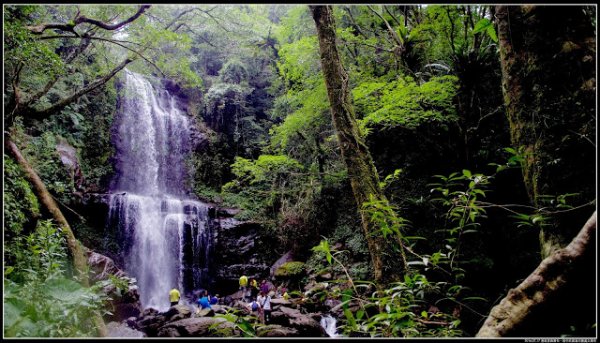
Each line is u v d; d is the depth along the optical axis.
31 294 3.00
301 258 12.69
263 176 12.35
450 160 8.20
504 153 7.24
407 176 8.59
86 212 12.13
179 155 17.81
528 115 2.38
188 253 14.62
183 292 14.05
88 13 7.07
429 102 7.31
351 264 10.37
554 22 2.28
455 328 2.37
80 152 13.52
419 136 8.58
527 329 1.77
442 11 7.63
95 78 10.93
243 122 18.73
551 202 2.07
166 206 14.75
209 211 15.59
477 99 7.54
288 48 9.83
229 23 9.93
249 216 15.43
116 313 8.73
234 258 14.59
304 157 13.20
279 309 7.66
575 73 2.18
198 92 19.72
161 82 18.86
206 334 7.06
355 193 3.64
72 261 5.22
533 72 2.36
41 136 10.62
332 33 3.98
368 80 9.29
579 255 1.68
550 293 1.72
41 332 2.69
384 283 3.14
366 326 1.91
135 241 13.21
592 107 2.10
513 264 6.92
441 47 8.56
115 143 15.45
